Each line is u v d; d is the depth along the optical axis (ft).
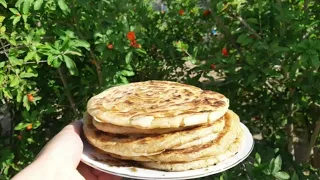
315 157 2.85
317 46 1.91
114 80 2.20
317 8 2.36
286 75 2.34
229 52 2.52
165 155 1.10
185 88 1.39
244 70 2.33
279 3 2.15
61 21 2.24
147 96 1.30
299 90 2.49
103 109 1.21
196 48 2.41
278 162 1.82
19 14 2.02
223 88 2.57
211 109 1.18
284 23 2.19
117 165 1.14
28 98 2.19
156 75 2.77
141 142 1.11
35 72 2.10
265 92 2.63
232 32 2.44
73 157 1.25
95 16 2.18
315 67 2.06
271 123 2.68
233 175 1.96
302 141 2.94
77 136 1.29
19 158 2.63
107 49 2.08
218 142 1.15
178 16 2.72
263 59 2.17
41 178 1.19
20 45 2.05
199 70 2.43
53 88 2.51
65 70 2.53
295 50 1.94
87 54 2.33
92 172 1.47
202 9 2.57
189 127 1.15
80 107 2.55
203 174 1.09
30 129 2.47
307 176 2.33
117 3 2.24
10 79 2.02
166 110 1.18
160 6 3.42
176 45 2.47
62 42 2.09
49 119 2.68
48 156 1.23
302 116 2.79
